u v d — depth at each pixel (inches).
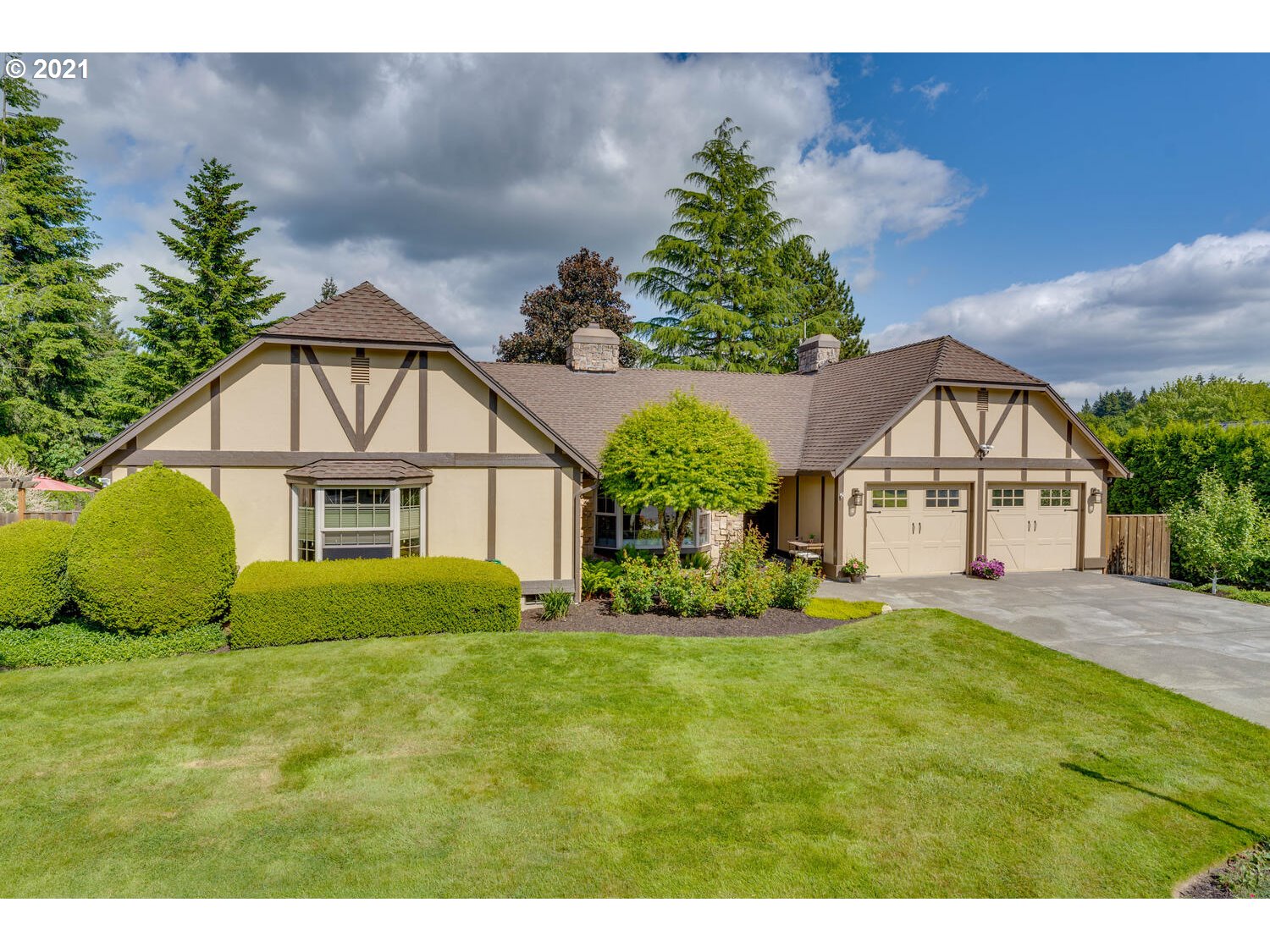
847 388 685.3
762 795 192.1
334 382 414.6
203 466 394.3
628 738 232.4
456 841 167.5
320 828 173.2
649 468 415.5
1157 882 155.0
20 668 301.1
